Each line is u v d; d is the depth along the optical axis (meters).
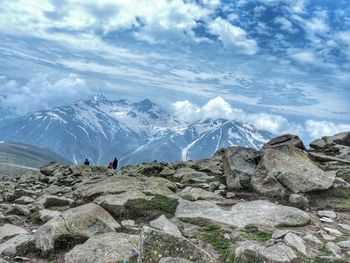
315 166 19.72
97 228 13.07
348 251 11.77
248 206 15.70
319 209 16.36
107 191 17.86
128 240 12.12
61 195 23.20
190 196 17.55
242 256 10.55
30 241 12.95
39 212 17.47
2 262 11.62
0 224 15.96
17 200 21.66
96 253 11.29
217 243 12.26
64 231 12.52
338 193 17.62
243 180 19.28
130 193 16.67
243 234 12.65
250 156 20.80
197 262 10.05
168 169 27.66
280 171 18.16
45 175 37.28
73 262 11.05
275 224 13.82
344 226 14.31
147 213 15.16
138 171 29.48
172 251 10.19
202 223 14.20
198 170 26.22
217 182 20.11
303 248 11.54
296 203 16.50
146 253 10.08
